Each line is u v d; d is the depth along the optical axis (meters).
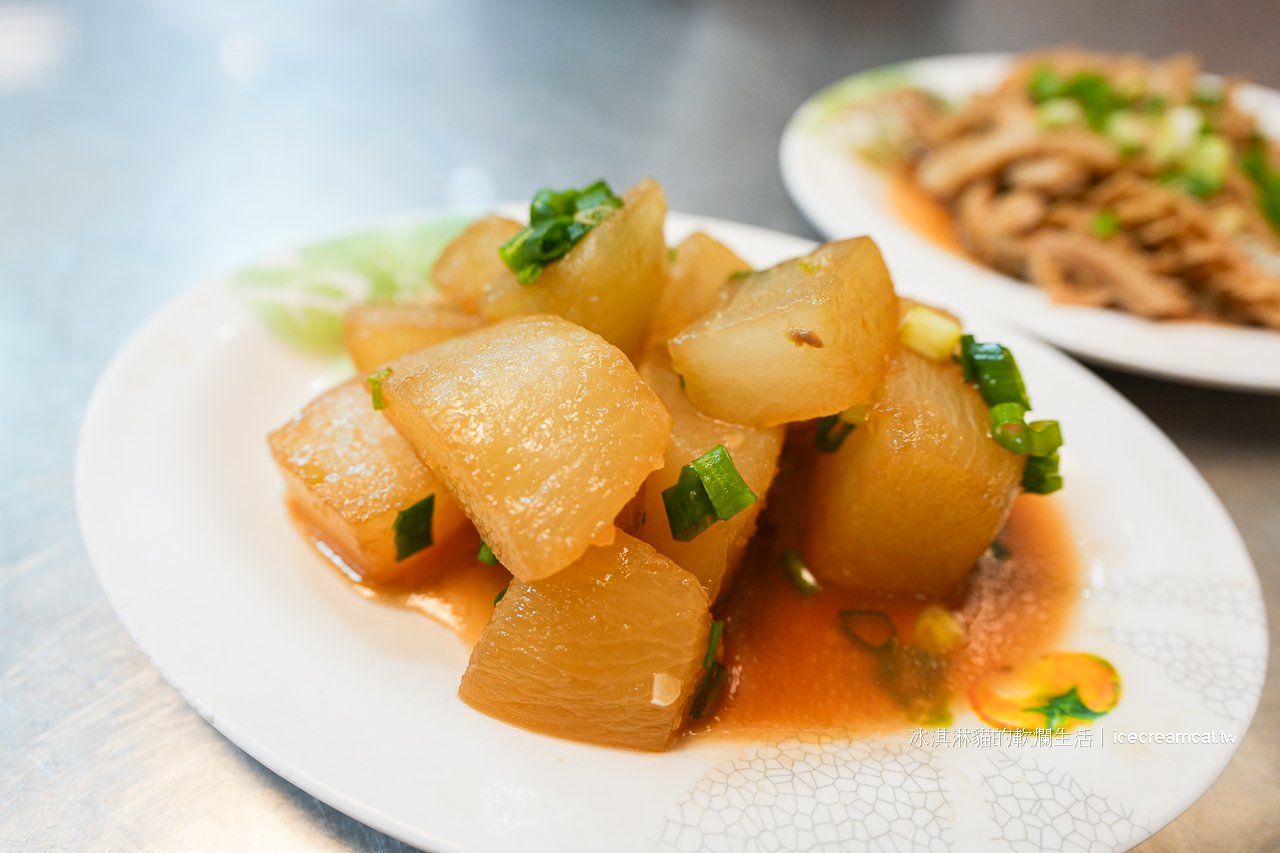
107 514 0.26
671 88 0.64
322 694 0.24
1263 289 0.38
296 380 0.31
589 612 0.24
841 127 0.51
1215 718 0.25
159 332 0.29
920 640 0.27
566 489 0.24
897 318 0.28
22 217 0.41
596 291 0.27
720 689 0.26
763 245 0.35
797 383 0.26
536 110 0.58
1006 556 0.29
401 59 0.63
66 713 0.26
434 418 0.24
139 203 0.43
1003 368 0.27
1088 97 0.49
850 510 0.27
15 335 0.35
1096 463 0.30
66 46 0.59
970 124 0.51
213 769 0.25
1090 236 0.42
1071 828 0.23
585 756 0.24
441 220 0.34
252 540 0.27
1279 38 0.79
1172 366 0.34
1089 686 0.26
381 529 0.26
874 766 0.24
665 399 0.27
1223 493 0.33
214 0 0.68
